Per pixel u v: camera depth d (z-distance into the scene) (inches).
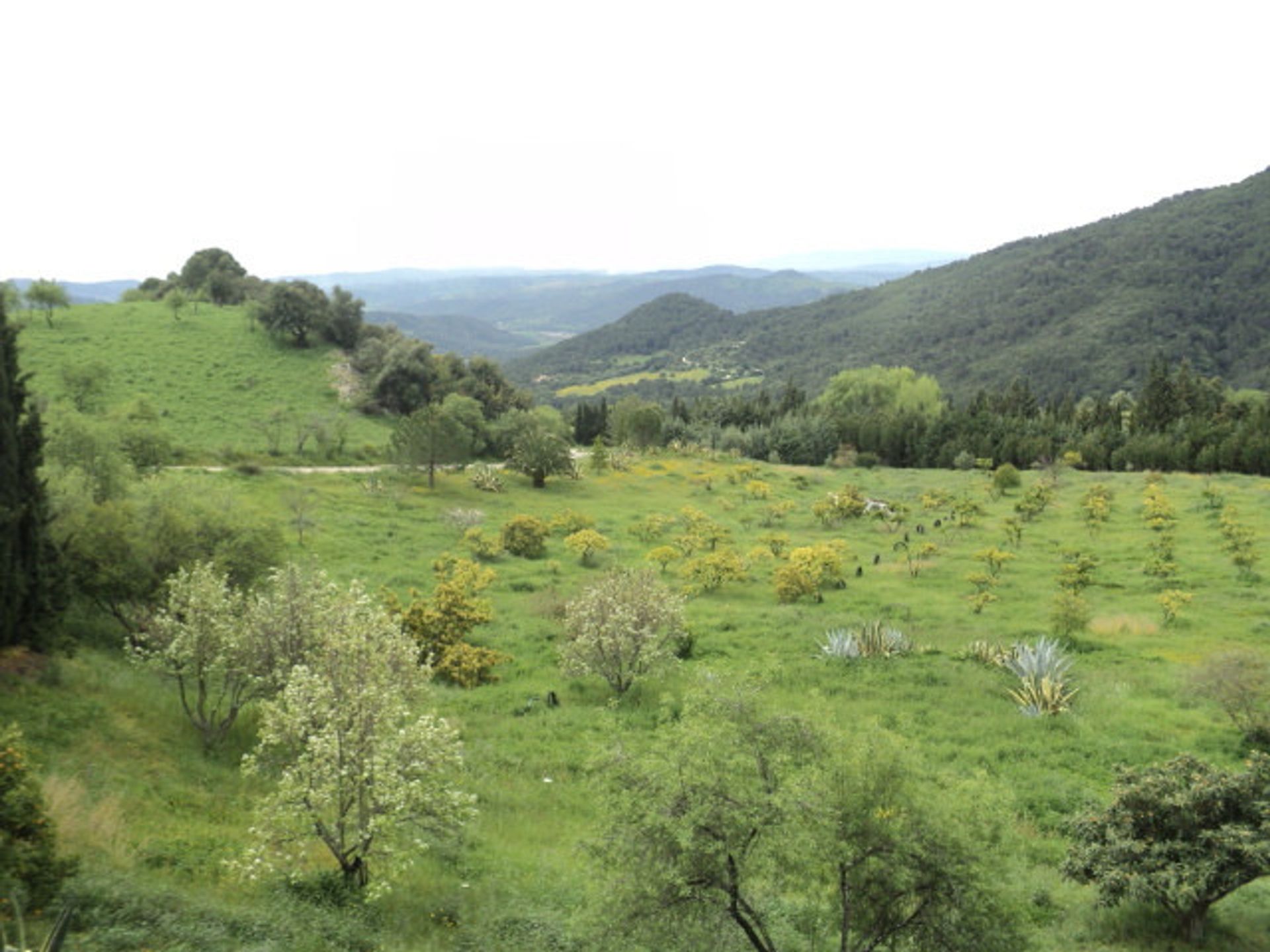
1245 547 1471.5
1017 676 925.8
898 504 2127.2
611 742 430.9
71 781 486.9
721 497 2321.6
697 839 349.1
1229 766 695.7
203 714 666.2
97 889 373.1
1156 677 918.4
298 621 668.7
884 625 1124.5
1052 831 610.5
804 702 839.1
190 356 3663.9
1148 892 455.8
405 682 666.2
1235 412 3068.4
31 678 644.7
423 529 1742.1
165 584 819.4
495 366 4503.0
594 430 3961.6
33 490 721.0
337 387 3666.3
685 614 1205.1
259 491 1877.5
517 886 506.9
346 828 502.6
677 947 362.6
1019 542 1737.2
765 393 4640.8
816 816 352.8
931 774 419.2
